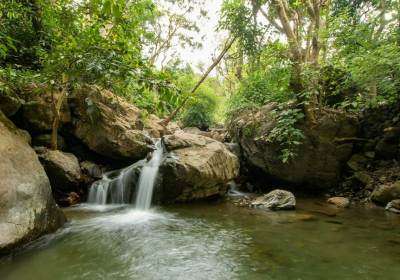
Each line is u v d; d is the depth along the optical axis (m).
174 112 12.96
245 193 8.91
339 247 4.44
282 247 4.46
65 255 4.07
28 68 6.91
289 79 8.20
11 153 4.60
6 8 6.37
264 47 10.32
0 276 3.41
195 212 6.63
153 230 5.27
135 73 3.31
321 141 7.95
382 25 7.46
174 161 7.33
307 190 8.63
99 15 6.57
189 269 3.73
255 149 8.82
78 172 7.02
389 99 6.96
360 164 7.91
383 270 3.65
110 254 4.16
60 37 6.83
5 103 6.46
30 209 4.28
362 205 7.09
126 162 8.44
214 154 7.89
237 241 4.73
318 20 9.16
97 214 6.26
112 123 8.09
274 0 8.50
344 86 7.91
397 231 5.16
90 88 7.97
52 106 6.76
